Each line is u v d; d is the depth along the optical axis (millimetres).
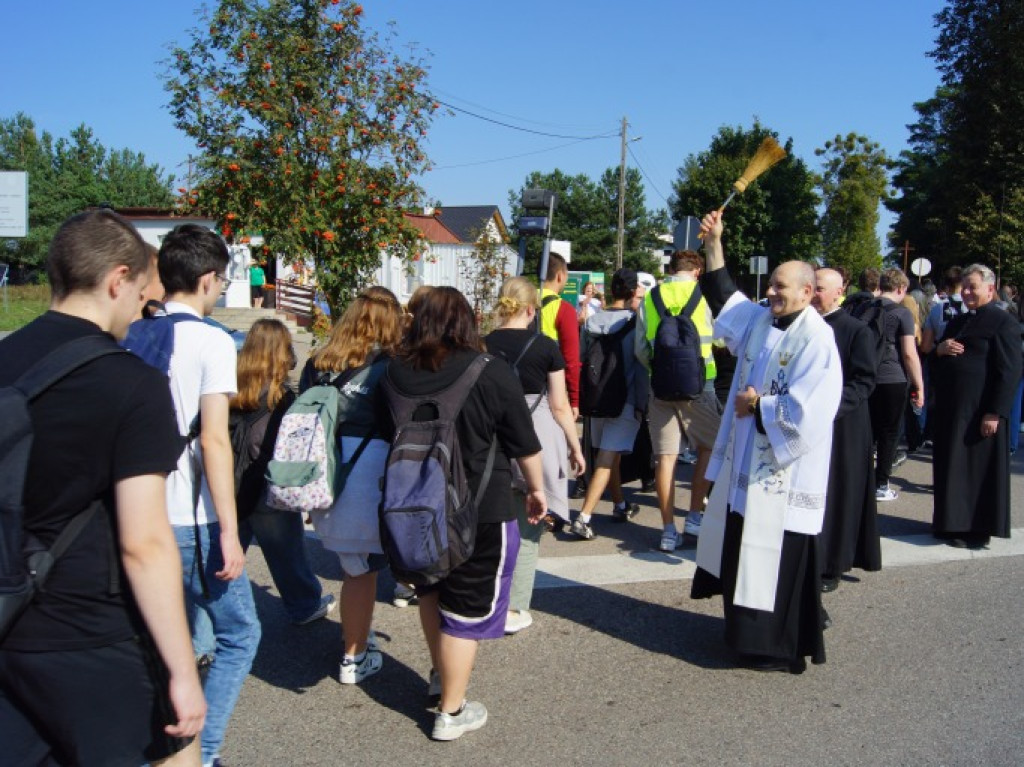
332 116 7594
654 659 4137
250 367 3766
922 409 8820
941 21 36469
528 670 4012
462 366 3215
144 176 49375
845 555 4828
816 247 45844
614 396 5684
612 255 60750
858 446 4816
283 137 7512
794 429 3707
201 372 2852
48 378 1811
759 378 3912
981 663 4098
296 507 3357
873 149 59250
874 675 3975
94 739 1890
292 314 19781
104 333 1948
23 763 1882
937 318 8555
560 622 4570
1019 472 8469
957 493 5773
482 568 3236
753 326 4125
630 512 6566
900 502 7270
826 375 3699
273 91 7465
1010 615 4695
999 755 3283
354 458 3527
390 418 3283
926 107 57719
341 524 3531
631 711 3627
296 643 4293
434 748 3328
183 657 1903
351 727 3482
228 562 2826
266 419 3795
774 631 3895
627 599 4902
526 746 3346
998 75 34750
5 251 39781
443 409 3148
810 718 3570
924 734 3438
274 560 4289
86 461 1834
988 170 35344
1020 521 6598
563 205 61938
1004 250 33594
